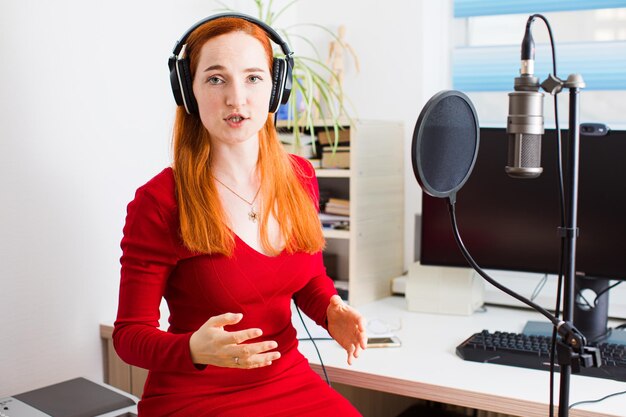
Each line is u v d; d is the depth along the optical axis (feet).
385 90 8.27
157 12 6.91
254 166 4.66
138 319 4.31
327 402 4.43
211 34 4.31
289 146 7.51
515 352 5.44
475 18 8.16
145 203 4.38
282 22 8.57
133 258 4.35
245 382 4.44
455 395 4.94
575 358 3.50
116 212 6.64
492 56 7.95
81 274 6.37
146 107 6.88
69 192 6.21
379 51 8.27
